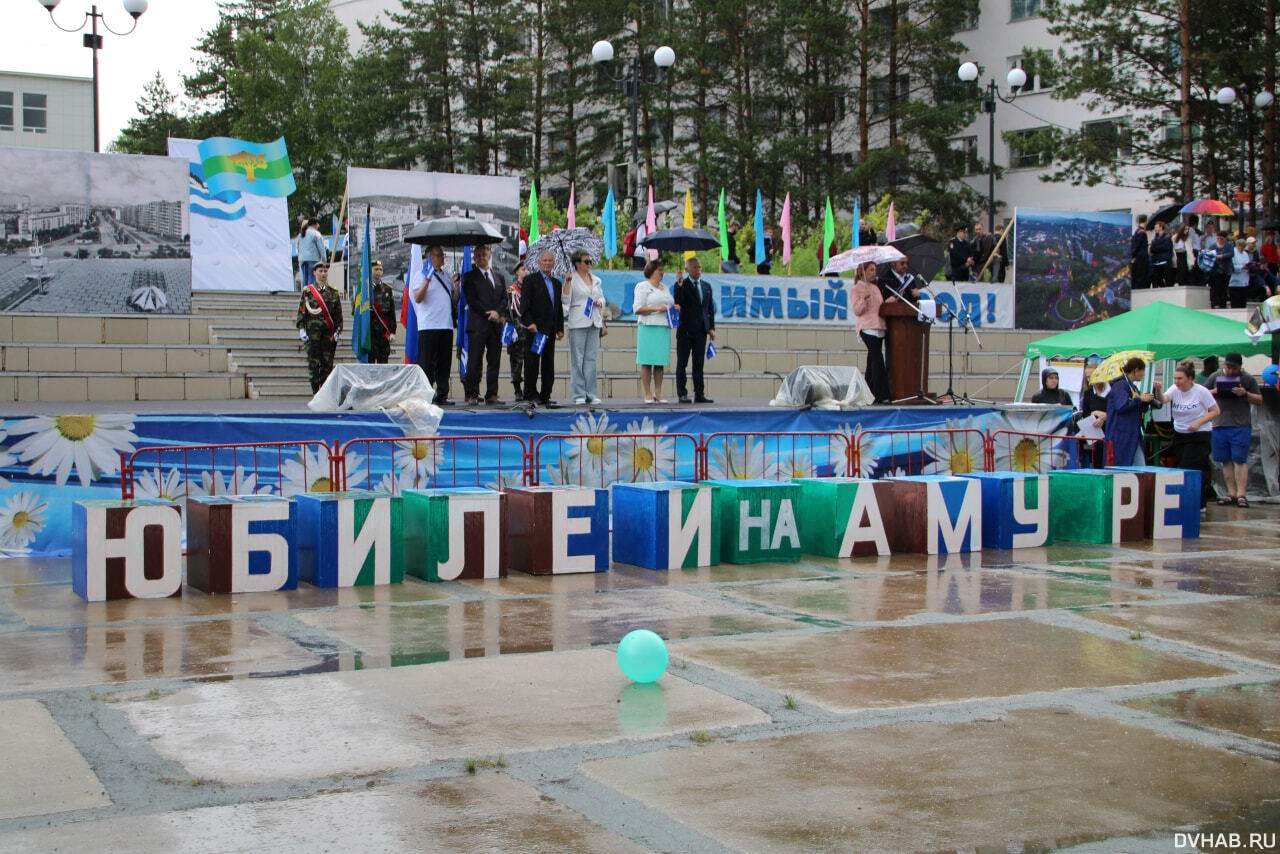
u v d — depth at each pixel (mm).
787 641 7637
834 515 11273
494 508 10023
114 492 11234
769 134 48094
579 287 14680
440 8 49750
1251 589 9750
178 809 4633
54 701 6086
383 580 9703
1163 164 41812
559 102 48562
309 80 55594
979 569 10711
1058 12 38031
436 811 4652
